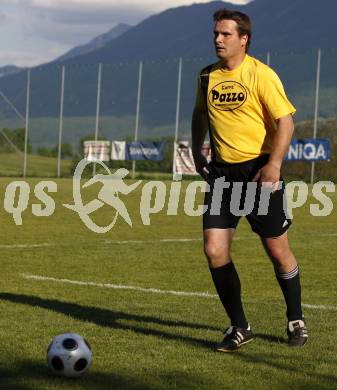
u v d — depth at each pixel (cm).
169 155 7162
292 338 1159
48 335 1199
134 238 2930
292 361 1066
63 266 2111
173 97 11781
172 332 1238
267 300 1623
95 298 1589
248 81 1121
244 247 2623
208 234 1143
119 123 11600
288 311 1168
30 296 1590
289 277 1162
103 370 1000
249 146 1133
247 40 1130
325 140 6012
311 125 6525
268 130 1138
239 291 1139
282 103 1106
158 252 2483
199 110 1198
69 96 11619
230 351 1114
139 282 1848
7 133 8456
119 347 1126
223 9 1133
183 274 2002
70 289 1709
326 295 1700
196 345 1151
